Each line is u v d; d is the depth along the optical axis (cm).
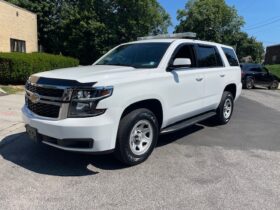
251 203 393
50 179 443
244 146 627
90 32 3659
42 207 369
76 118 429
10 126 688
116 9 4016
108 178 451
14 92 1172
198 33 5153
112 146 452
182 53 601
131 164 491
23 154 532
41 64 1509
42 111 460
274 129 789
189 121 625
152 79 504
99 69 513
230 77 768
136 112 480
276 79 2289
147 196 403
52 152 543
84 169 479
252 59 6134
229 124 820
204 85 651
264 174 483
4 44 2027
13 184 423
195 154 565
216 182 449
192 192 417
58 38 3769
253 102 1352
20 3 3559
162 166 500
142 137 505
